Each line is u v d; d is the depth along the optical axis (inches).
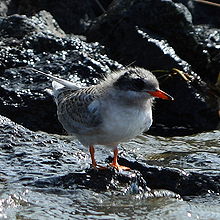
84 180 430.0
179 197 436.8
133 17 771.4
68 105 447.2
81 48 717.9
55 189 422.3
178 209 410.6
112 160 483.5
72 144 527.5
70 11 844.6
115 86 422.3
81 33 836.0
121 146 552.1
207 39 794.2
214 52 780.6
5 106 616.1
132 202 416.2
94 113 419.5
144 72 427.5
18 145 499.2
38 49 708.7
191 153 544.4
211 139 612.4
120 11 781.9
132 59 751.7
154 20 771.4
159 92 416.8
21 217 382.6
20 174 447.8
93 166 445.1
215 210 420.2
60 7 845.2
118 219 390.3
